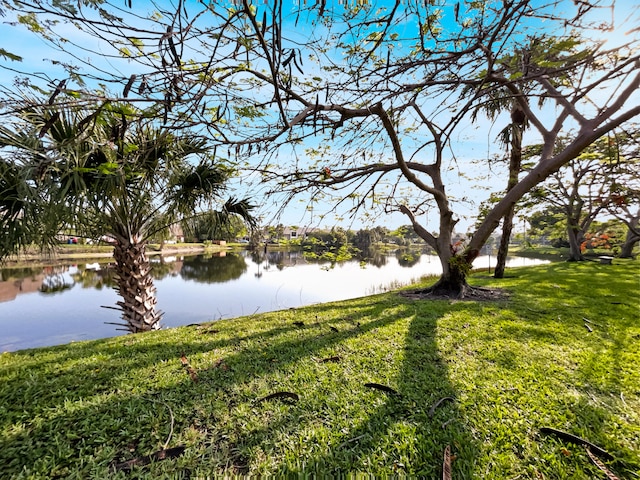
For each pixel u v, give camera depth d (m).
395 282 11.91
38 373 2.88
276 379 2.70
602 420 2.06
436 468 1.67
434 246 7.02
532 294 6.34
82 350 3.61
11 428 2.03
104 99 1.02
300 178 4.41
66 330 6.61
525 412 2.15
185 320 7.35
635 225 11.91
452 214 6.75
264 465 1.71
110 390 2.54
